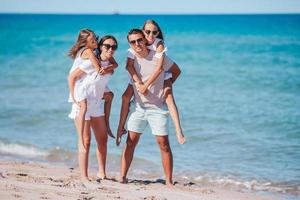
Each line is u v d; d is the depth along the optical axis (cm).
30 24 12175
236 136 1235
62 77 2483
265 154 1082
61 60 3450
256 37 6241
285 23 12006
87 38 748
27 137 1244
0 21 15188
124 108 804
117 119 1396
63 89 2044
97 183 757
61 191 676
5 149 1134
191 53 4047
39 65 3125
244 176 935
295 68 2770
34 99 1775
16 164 948
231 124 1365
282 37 6106
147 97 781
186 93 1923
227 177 927
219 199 733
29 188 680
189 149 1125
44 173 855
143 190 740
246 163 1020
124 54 3931
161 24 13025
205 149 1125
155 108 786
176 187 791
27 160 1041
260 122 1381
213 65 3088
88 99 757
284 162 1025
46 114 1504
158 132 785
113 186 748
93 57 742
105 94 781
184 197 717
